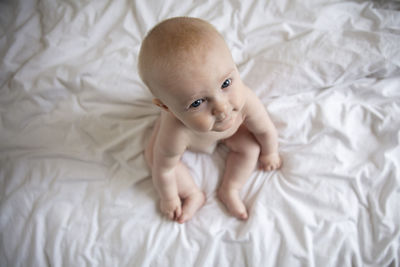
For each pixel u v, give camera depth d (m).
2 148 0.91
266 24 0.95
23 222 0.84
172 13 0.98
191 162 0.92
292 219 0.80
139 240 0.81
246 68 0.92
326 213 0.79
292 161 0.88
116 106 0.93
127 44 0.97
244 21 0.96
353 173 0.81
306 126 0.89
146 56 0.52
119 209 0.85
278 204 0.83
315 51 0.88
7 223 0.84
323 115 0.87
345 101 0.91
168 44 0.50
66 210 0.85
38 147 0.91
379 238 0.75
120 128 0.92
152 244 0.81
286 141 0.90
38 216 0.84
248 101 0.73
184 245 0.80
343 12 0.93
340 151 0.85
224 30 0.95
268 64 0.91
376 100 0.90
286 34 0.93
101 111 0.92
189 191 0.88
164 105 0.63
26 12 1.03
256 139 0.87
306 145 0.88
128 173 0.90
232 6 0.98
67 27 0.99
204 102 0.55
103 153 0.90
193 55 0.49
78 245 0.81
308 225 0.78
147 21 0.98
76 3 1.00
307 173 0.84
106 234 0.82
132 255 0.80
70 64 0.94
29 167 0.90
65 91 0.94
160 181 0.81
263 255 0.77
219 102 0.55
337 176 0.82
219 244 0.80
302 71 0.88
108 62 0.94
